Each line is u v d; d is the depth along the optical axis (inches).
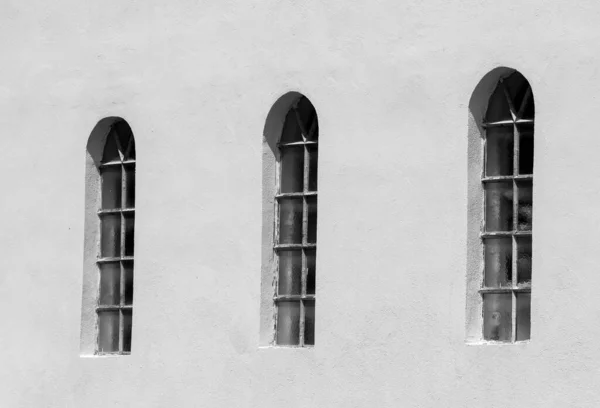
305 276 880.3
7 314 967.6
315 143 881.5
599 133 781.3
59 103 959.6
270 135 890.1
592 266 778.8
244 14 894.4
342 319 846.5
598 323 775.1
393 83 840.3
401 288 831.1
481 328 821.2
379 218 840.3
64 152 957.2
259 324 880.3
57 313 952.3
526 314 815.1
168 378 905.5
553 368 783.7
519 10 805.2
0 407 965.8
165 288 911.0
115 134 952.9
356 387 840.3
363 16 852.0
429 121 828.6
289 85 876.0
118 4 940.6
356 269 845.2
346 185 851.4
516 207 819.4
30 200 965.8
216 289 895.1
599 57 782.5
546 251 790.5
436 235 823.1
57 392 946.7
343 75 856.3
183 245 906.7
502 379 797.2
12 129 973.8
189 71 911.7
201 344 896.9
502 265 821.2
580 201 783.7
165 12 922.1
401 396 826.2
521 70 802.8
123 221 947.3
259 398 873.5
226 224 894.4
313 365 854.5
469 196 818.8
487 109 826.8
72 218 952.3
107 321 947.3
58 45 960.9
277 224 889.5
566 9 792.3
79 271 947.3
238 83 895.1
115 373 924.6
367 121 847.7
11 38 976.3
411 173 832.3
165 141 917.2
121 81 936.3
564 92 790.5
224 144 897.5
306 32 871.1
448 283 817.5
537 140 796.0
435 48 828.6
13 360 963.3
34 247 962.7
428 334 820.6
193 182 906.1
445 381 813.2
